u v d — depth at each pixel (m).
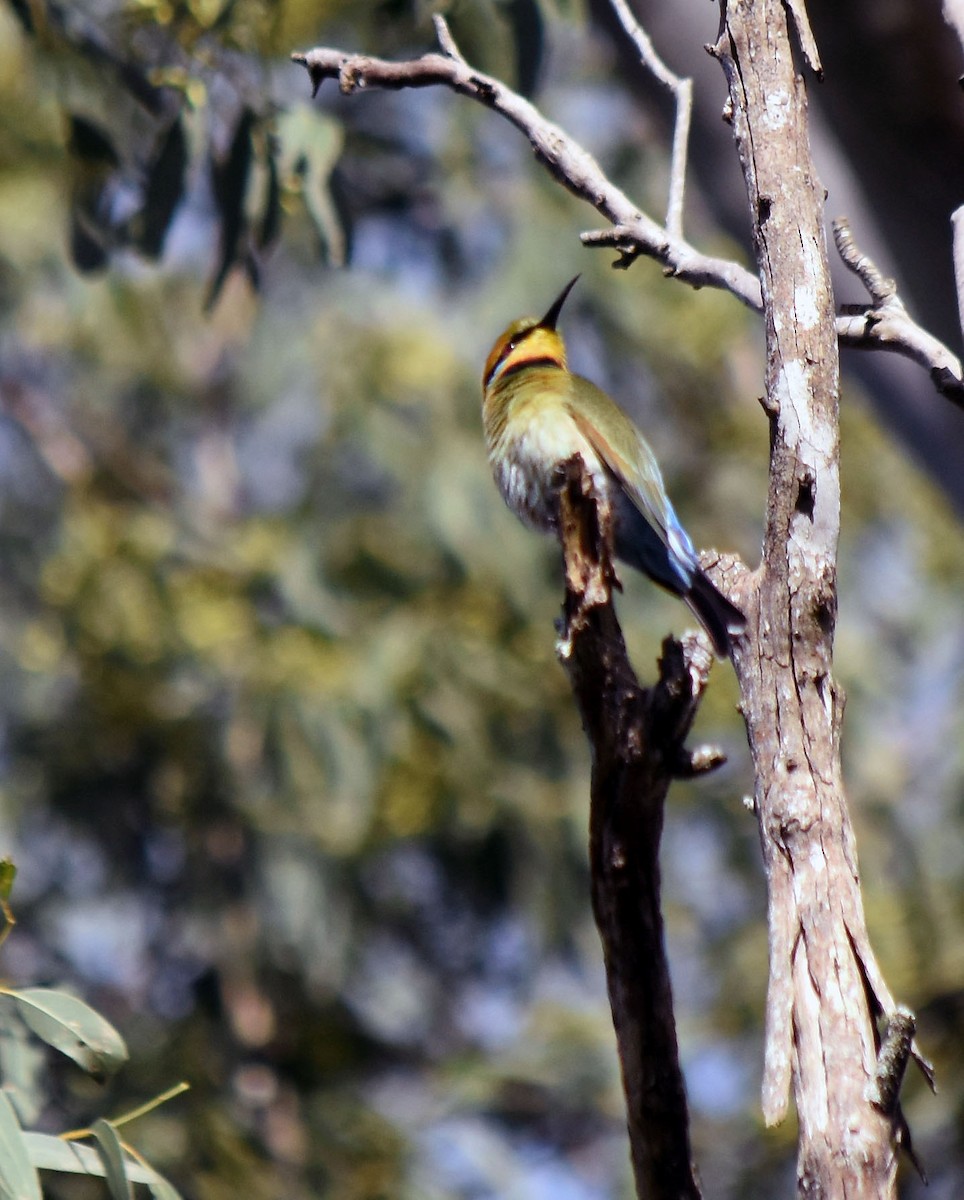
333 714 12.68
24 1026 5.94
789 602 3.94
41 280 15.05
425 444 13.89
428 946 13.73
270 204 8.02
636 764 4.00
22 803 13.09
